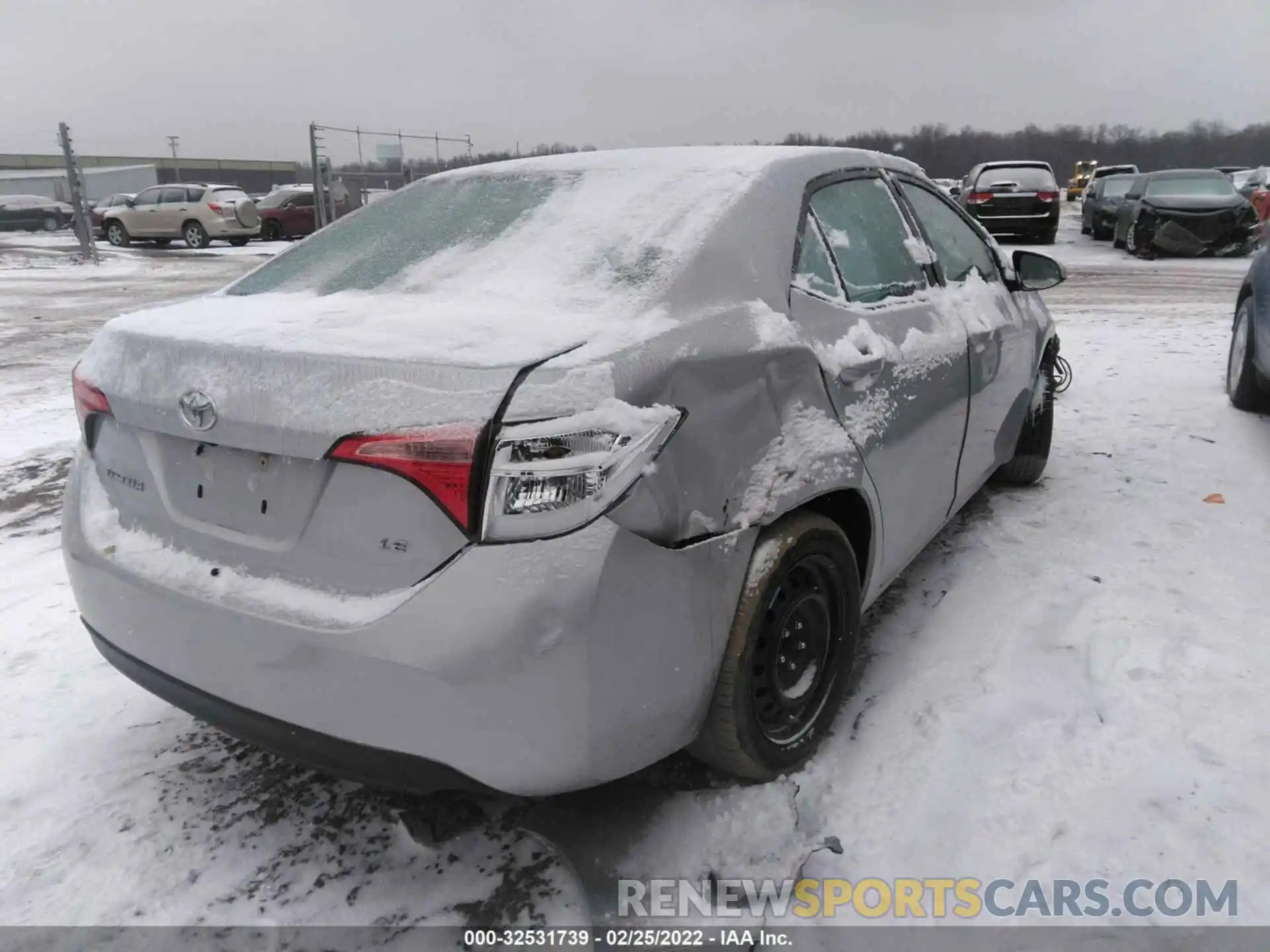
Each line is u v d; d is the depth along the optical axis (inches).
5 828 96.1
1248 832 88.7
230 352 78.5
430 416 69.8
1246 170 1010.7
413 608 70.4
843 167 117.8
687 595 79.3
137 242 1043.9
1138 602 132.5
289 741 78.3
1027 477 182.4
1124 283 522.9
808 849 89.6
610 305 83.6
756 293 91.9
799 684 97.8
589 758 74.5
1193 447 204.5
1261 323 212.7
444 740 72.3
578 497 70.4
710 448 80.3
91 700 119.7
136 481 88.1
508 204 108.2
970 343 131.1
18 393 309.3
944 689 113.8
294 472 76.5
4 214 1403.8
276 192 1103.0
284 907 85.4
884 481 106.3
